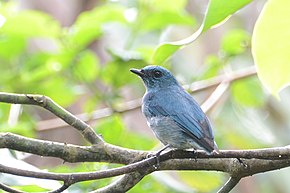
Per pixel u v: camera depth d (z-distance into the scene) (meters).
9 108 13.09
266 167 7.70
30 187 7.84
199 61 15.22
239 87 13.62
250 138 14.04
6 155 8.03
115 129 11.78
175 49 6.64
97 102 12.70
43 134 13.61
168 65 13.99
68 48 12.48
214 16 5.88
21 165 7.83
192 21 12.83
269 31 5.50
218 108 13.80
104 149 7.38
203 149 8.02
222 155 7.27
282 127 14.35
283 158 7.27
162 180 11.00
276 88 5.73
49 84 13.26
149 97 10.45
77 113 14.64
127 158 7.47
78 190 10.34
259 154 7.22
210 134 9.20
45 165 12.96
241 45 13.09
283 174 14.06
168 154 7.61
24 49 13.36
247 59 14.98
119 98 12.41
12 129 11.46
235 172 7.71
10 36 12.73
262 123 14.33
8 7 13.12
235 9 5.84
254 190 14.10
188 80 13.57
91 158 7.35
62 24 15.46
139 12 12.71
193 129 9.21
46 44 14.41
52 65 12.88
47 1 15.41
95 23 12.28
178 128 9.37
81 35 12.39
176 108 9.63
